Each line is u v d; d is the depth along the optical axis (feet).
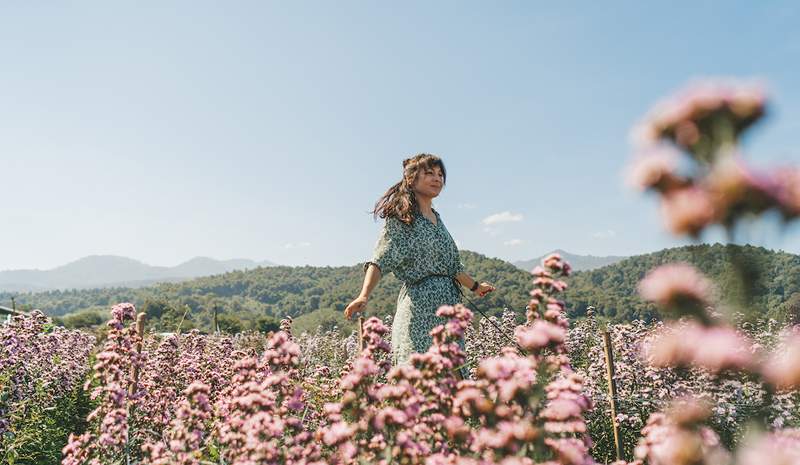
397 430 9.11
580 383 8.59
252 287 649.61
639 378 21.75
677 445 5.26
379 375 11.70
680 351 4.08
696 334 4.02
